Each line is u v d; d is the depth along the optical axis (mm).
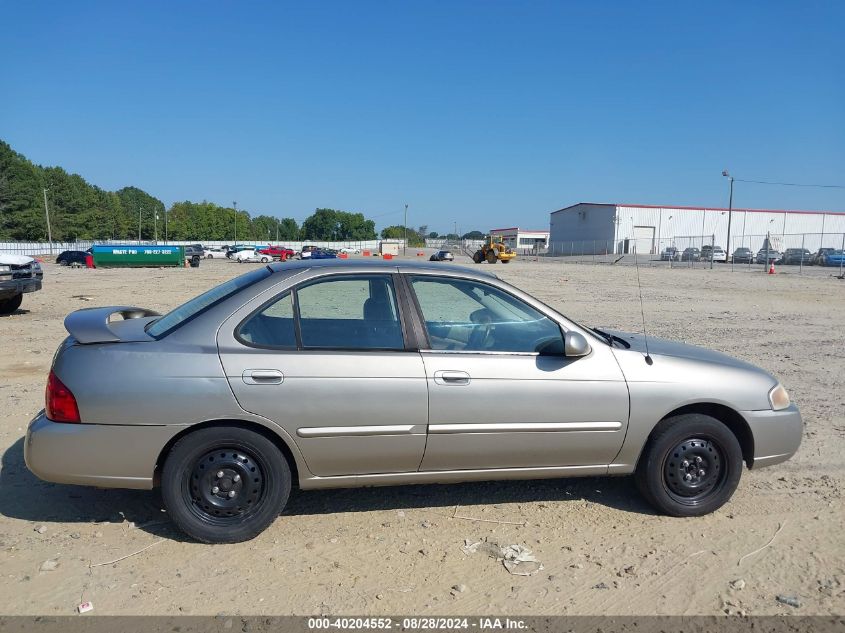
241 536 3738
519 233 116750
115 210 119438
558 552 3764
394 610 3162
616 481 4828
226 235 139375
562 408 3967
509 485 4711
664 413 4109
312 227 155500
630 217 69438
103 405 3559
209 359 3639
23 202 90125
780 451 4332
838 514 4297
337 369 3729
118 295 19109
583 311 15367
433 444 3861
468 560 3648
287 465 3783
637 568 3604
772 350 10172
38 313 13922
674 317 14359
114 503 4246
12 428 5648
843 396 7285
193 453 3646
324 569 3514
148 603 3164
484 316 4098
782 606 3268
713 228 70812
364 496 4461
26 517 4031
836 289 23375
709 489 4258
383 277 4047
